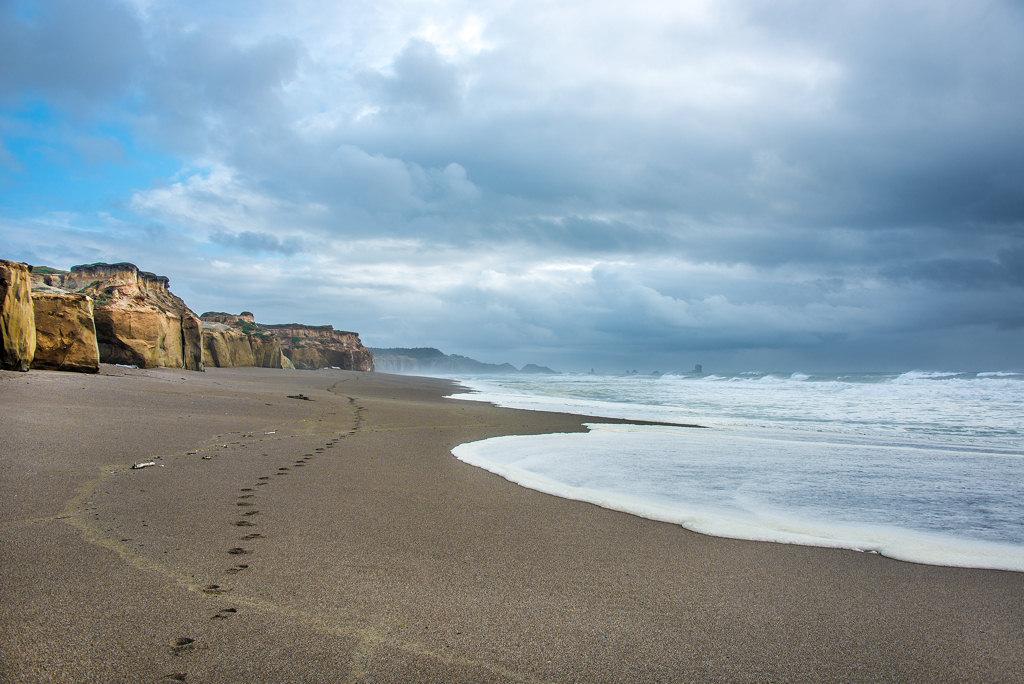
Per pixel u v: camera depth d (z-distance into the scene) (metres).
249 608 4.25
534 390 45.59
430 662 3.62
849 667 3.77
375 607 4.39
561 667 3.64
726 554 5.99
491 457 11.89
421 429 15.95
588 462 11.51
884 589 5.16
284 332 92.38
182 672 3.36
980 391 37.84
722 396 36.47
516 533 6.50
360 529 6.38
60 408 12.45
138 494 7.06
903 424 19.72
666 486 9.40
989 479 10.23
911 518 7.67
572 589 4.93
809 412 24.47
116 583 4.53
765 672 3.67
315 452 11.12
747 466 11.25
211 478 8.22
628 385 58.22
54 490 6.88
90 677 3.27
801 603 4.80
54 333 19.73
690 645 4.00
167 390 18.23
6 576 4.53
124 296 31.89
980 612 4.70
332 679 3.36
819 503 8.41
